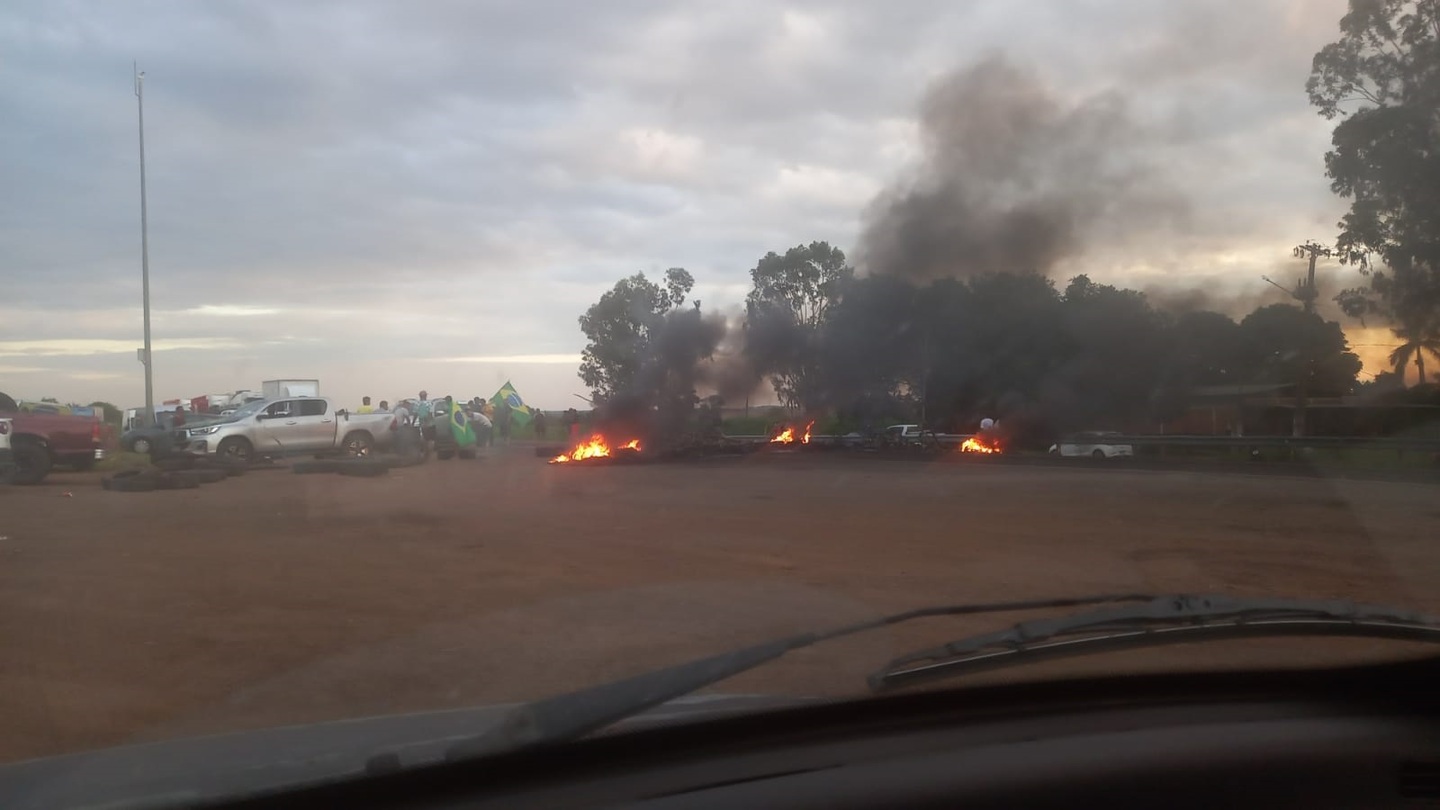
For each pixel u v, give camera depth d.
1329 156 32.34
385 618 8.88
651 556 12.41
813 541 13.80
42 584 10.43
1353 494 21.45
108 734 5.80
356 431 30.95
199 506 17.77
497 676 7.00
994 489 22.61
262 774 3.36
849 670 6.05
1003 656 3.98
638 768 3.38
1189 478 26.25
